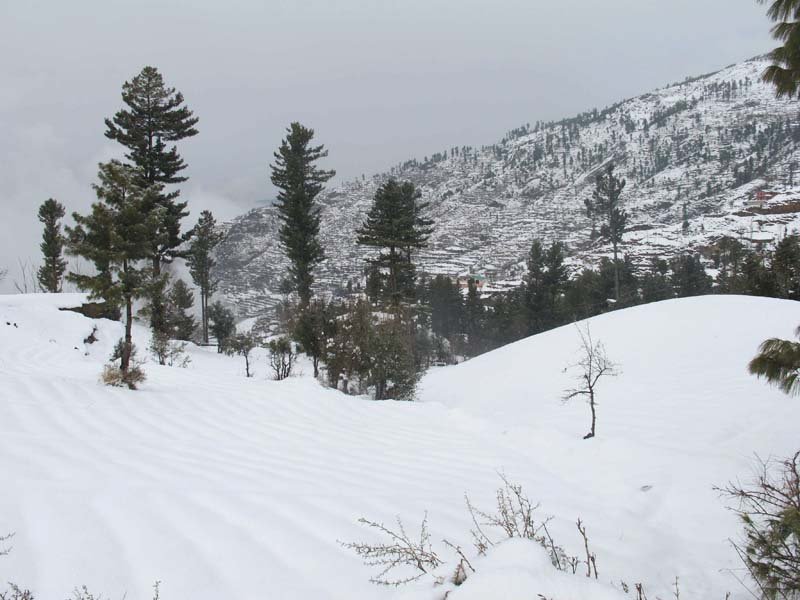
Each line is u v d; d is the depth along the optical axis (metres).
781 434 6.90
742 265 34.00
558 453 7.00
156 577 2.93
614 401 11.65
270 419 8.07
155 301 10.21
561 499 5.18
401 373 17.55
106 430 6.32
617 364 14.83
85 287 9.24
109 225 9.27
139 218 9.52
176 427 6.96
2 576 2.77
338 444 7.00
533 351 19.73
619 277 47.75
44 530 3.34
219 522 3.75
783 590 2.84
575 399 12.64
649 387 12.10
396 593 2.79
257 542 3.47
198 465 5.28
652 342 16.08
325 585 2.95
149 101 28.47
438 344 41.16
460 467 6.27
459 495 5.04
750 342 13.73
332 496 4.57
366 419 8.91
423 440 7.70
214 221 42.19
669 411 9.74
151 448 5.79
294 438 7.10
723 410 8.97
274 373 18.53
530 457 6.98
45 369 11.09
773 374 4.70
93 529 3.43
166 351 18.62
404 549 3.22
